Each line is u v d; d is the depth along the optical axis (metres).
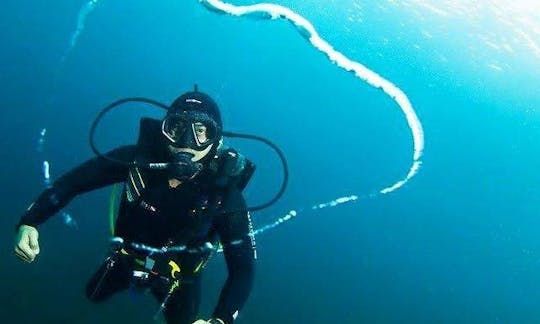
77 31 13.80
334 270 9.52
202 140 1.90
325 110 14.94
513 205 11.89
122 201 2.15
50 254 5.72
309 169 15.71
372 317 7.87
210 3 8.18
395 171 13.81
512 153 10.92
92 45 14.09
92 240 6.43
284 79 14.53
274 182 14.12
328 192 14.44
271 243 9.66
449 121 10.29
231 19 12.16
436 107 9.70
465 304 9.97
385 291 9.37
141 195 2.03
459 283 10.82
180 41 13.82
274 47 13.14
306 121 15.48
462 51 8.49
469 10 7.84
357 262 10.48
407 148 13.41
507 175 11.56
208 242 2.15
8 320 4.30
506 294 10.60
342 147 15.35
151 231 2.12
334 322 7.00
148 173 2.00
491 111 9.54
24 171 8.30
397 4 8.00
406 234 12.65
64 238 6.26
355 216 13.19
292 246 9.98
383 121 14.19
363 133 14.82
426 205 13.23
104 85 14.60
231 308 1.68
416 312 8.90
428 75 8.81
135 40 14.19
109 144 11.41
